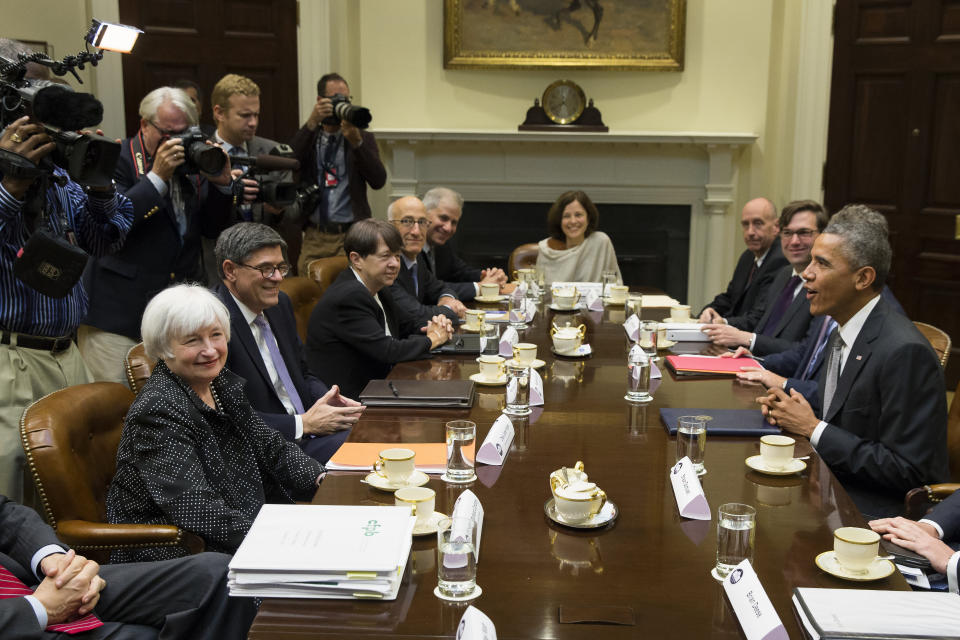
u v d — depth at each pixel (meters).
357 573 1.42
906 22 5.54
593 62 6.42
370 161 4.92
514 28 6.39
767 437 2.04
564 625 1.34
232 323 2.69
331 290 3.26
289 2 5.62
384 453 1.91
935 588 1.91
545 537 1.64
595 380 2.79
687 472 1.84
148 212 3.13
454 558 1.43
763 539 1.65
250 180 3.54
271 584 1.43
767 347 3.42
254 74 5.61
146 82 5.36
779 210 6.50
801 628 1.34
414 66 6.49
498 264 6.73
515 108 6.55
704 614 1.38
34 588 1.86
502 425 2.13
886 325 2.36
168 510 1.95
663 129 6.56
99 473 2.22
